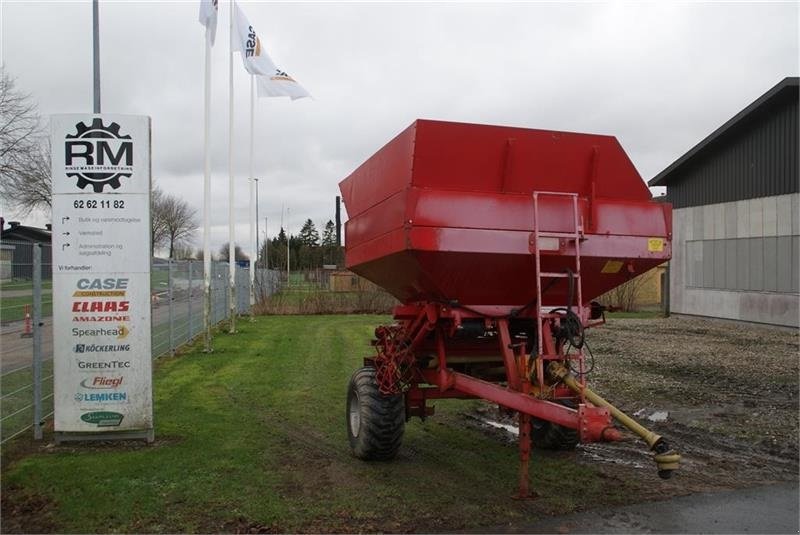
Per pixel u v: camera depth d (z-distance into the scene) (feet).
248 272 100.94
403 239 17.99
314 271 134.00
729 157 73.05
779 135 64.90
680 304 82.99
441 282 18.69
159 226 222.89
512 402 17.94
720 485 20.22
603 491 19.58
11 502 18.43
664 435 26.43
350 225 24.22
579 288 18.35
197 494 19.07
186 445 24.31
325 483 20.20
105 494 19.01
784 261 64.59
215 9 51.55
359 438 22.20
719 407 31.19
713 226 75.87
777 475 21.26
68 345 24.04
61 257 23.91
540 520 17.33
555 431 23.32
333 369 43.47
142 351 24.32
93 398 24.20
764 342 55.98
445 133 18.13
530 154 18.89
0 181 105.70
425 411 23.57
